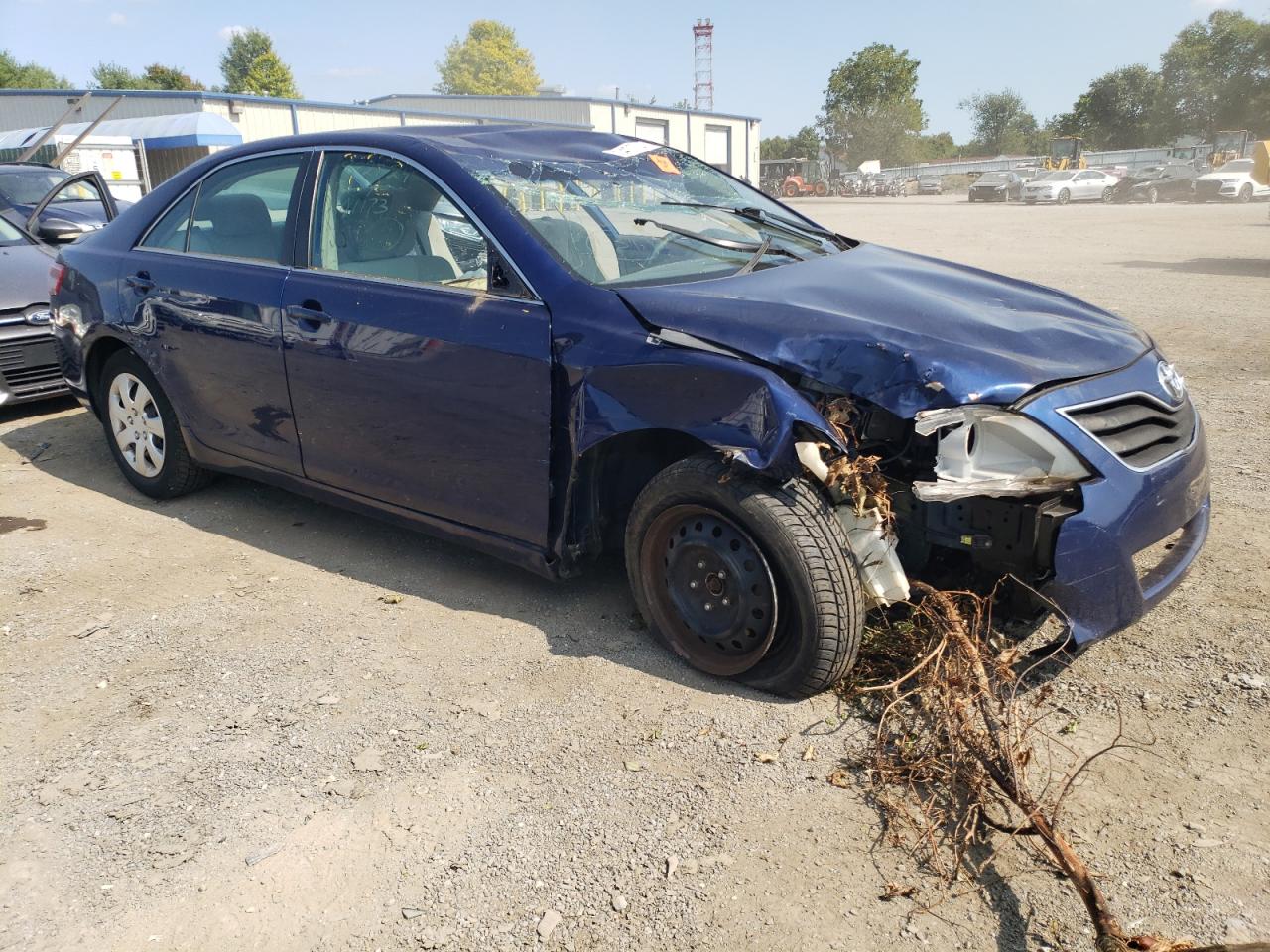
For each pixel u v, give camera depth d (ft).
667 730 9.48
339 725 9.73
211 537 14.55
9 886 7.75
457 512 11.71
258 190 13.78
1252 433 18.31
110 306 15.25
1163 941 6.46
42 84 249.55
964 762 8.30
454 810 8.46
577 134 13.91
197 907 7.49
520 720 9.73
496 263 11.11
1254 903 7.11
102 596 12.67
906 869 7.63
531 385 10.58
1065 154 183.42
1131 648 10.65
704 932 7.09
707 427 9.36
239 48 282.36
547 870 7.75
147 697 10.34
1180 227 77.15
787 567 9.23
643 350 9.89
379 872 7.79
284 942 7.16
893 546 9.45
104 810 8.60
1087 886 6.94
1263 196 129.70
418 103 160.25
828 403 9.47
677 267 11.55
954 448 8.80
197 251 14.42
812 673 9.48
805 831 8.06
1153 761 8.75
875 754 8.91
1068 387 9.32
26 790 8.89
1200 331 28.99
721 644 10.08
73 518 15.37
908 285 11.43
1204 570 12.45
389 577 13.12
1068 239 66.18
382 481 12.39
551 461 10.63
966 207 130.41
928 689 8.86
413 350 11.46
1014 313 10.77
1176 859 7.58
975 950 6.84
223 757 9.29
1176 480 9.81
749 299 10.27
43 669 10.91
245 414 13.76
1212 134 242.37
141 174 55.93
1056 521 8.84
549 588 12.64
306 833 8.24
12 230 22.84
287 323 12.74
